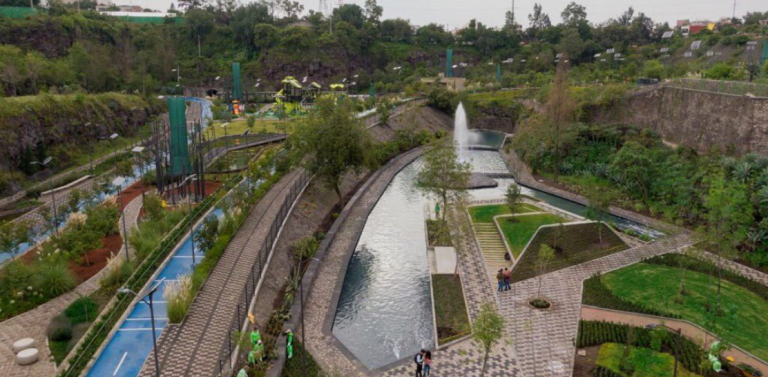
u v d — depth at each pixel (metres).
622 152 94.25
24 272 51.88
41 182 90.62
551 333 49.44
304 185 89.94
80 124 117.19
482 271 63.53
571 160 107.06
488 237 74.12
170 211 75.38
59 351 43.75
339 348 48.09
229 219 69.12
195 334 47.28
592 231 72.69
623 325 49.88
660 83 109.62
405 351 48.59
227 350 45.19
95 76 171.62
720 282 55.72
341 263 67.00
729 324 49.88
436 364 45.19
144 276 55.91
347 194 96.12
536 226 76.38
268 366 43.28
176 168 83.88
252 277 56.06
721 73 112.94
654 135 102.69
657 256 64.75
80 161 109.00
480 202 89.69
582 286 58.38
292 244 70.06
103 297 52.12
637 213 82.38
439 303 55.75
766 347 46.59
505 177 109.38
